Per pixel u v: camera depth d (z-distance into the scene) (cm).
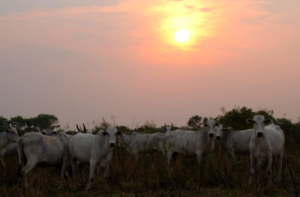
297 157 1235
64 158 1141
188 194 980
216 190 1013
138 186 1060
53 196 1002
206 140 1236
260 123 1080
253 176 1085
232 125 1653
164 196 970
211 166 1122
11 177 1192
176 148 1314
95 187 1111
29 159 1066
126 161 1257
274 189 990
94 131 1756
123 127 1812
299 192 957
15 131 1512
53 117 3394
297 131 1766
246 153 1315
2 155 1487
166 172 1109
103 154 1082
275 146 1111
